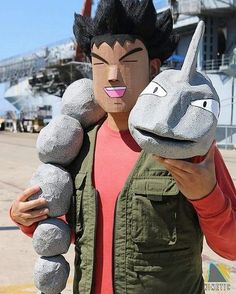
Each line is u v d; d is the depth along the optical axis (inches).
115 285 82.5
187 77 71.2
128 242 81.9
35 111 2418.8
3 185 505.4
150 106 69.7
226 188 80.9
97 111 95.1
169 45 91.0
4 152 944.9
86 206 87.1
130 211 81.9
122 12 84.5
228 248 79.1
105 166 88.0
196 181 71.4
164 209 80.2
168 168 71.9
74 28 93.1
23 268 230.1
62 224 91.4
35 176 92.0
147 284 81.1
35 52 2354.8
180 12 1462.8
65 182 90.5
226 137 1301.7
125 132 89.2
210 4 1507.1
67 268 94.2
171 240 80.2
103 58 86.0
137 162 83.2
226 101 1497.3
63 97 97.6
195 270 84.0
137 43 85.4
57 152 91.0
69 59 1907.0
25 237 285.3
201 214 75.9
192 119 68.4
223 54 1569.9
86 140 93.7
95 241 85.1
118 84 85.1
